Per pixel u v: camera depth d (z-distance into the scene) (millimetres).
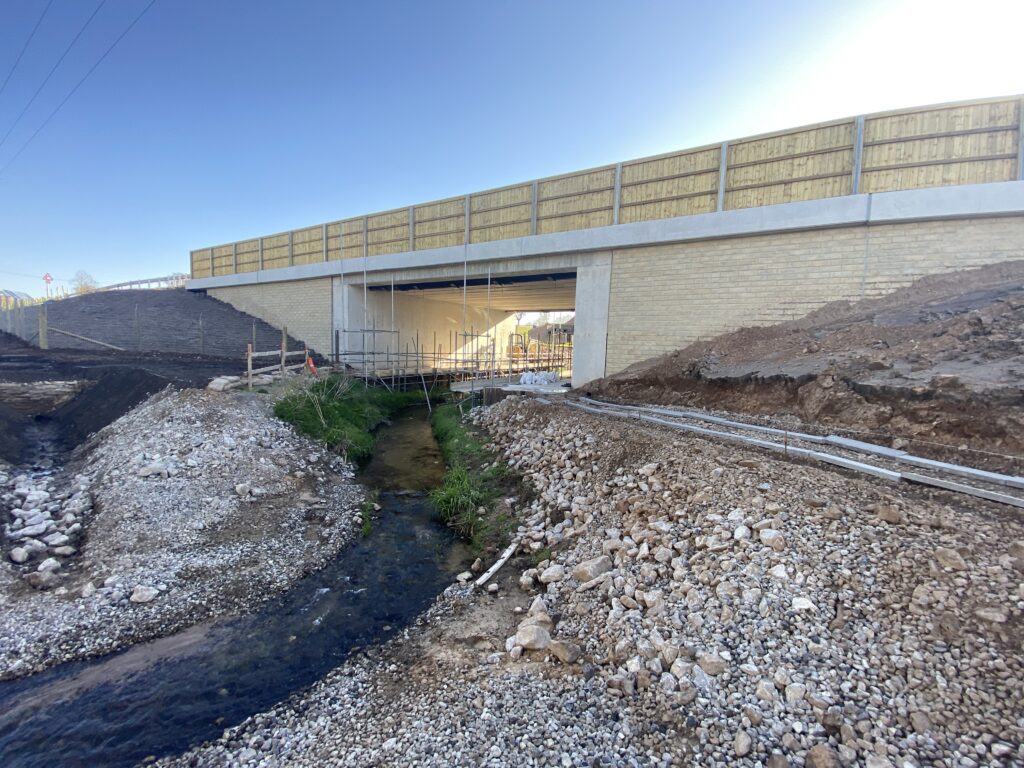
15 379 13102
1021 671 3221
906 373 7586
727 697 3609
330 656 4988
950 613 3734
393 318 21250
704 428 8672
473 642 4973
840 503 5227
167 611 5586
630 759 3322
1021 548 4105
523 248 15719
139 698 4383
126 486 7891
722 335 12203
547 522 7449
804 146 11211
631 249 13750
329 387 15570
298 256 23656
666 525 5809
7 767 3689
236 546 7031
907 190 9867
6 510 7254
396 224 19688
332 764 3568
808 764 3057
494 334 30781
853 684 3463
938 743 3002
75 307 24438
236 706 4305
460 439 12914
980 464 5754
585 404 12570
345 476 10469
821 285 10977
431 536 7922
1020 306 7645
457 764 3404
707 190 12539
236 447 9805
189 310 25750
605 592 5188
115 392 12375
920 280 9875
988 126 9461
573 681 4117
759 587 4414
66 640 5020
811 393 8609
